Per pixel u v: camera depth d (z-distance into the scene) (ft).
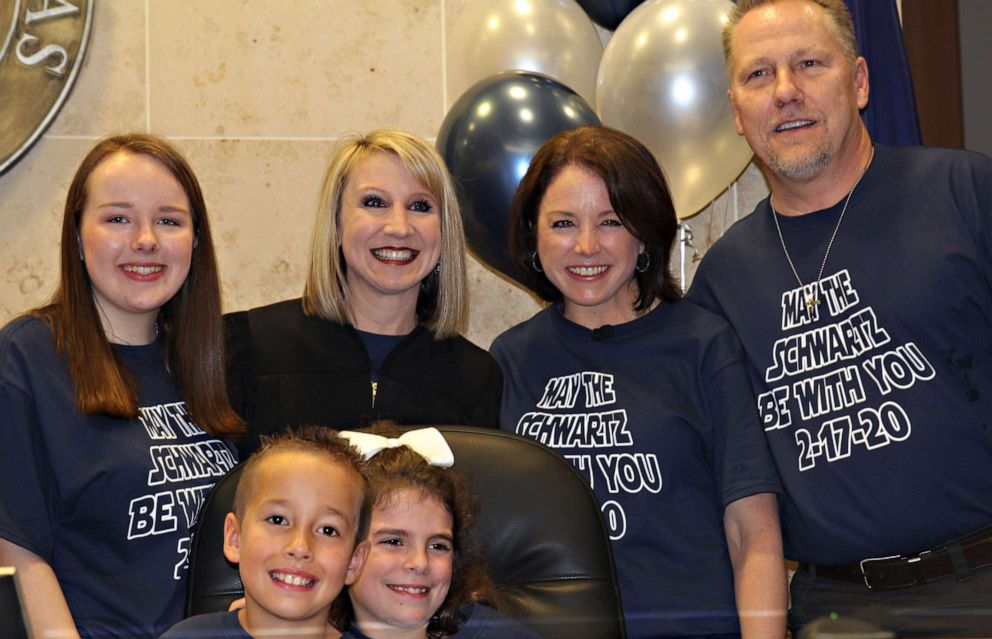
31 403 5.80
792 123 6.65
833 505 6.34
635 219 6.56
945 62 10.51
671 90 8.13
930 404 6.24
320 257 6.81
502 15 8.68
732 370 6.58
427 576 5.31
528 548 5.45
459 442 5.65
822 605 6.43
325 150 9.43
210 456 6.17
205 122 9.27
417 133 9.57
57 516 5.83
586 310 6.87
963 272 6.33
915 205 6.55
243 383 6.57
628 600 6.16
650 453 6.40
